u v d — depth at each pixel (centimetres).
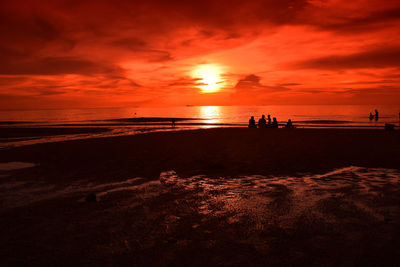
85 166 918
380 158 988
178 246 364
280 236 386
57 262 328
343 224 421
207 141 1548
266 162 951
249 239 380
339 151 1156
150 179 740
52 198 585
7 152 1248
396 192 576
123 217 472
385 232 389
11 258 340
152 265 319
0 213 499
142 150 1252
